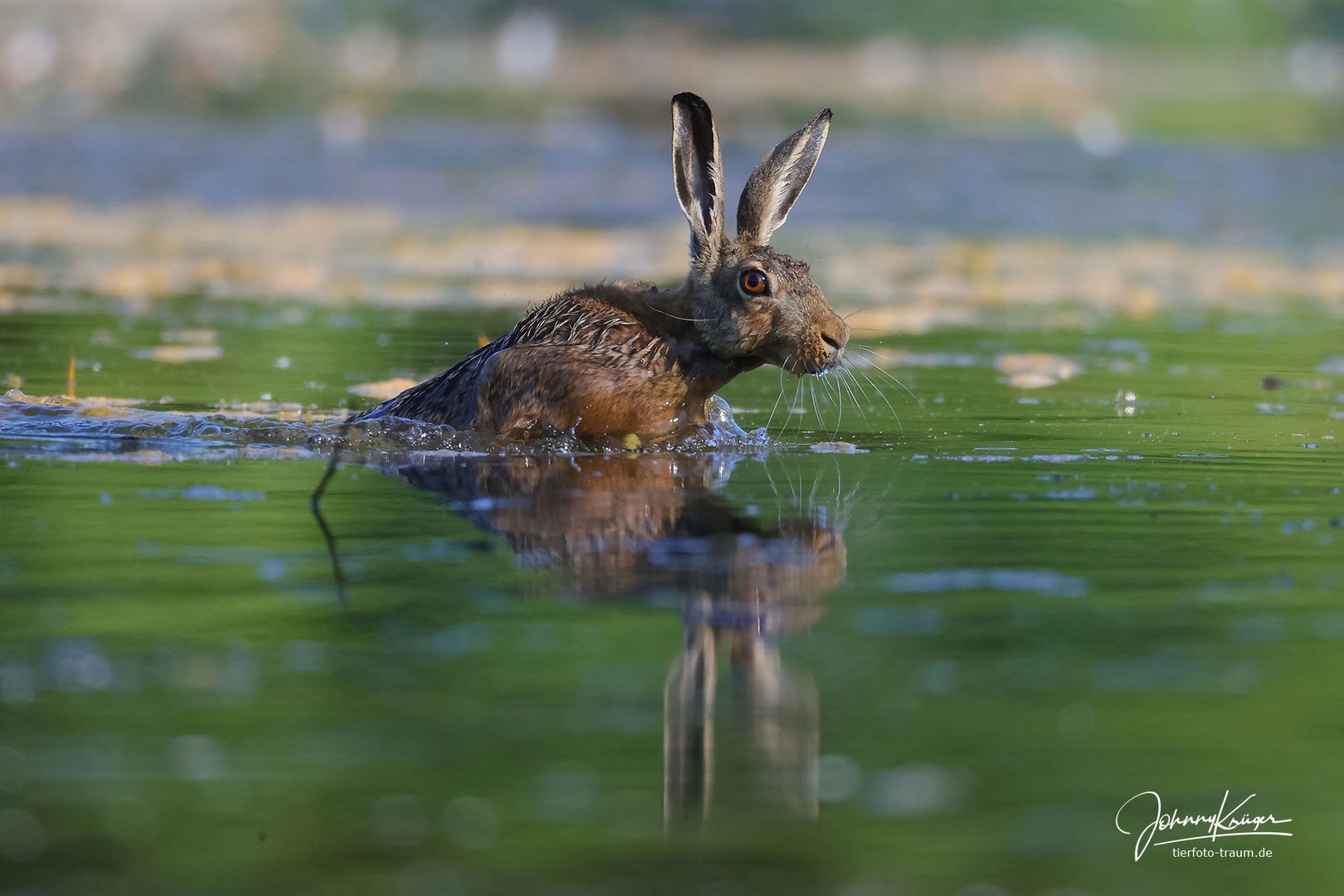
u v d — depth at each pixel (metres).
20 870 5.54
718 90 51.41
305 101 49.47
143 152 41.06
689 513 10.82
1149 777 6.46
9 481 11.45
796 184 13.80
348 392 15.90
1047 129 47.12
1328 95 55.69
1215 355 19.94
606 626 8.23
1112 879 5.70
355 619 8.22
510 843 5.84
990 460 13.05
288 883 5.50
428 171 39.78
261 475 11.94
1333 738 6.83
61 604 8.38
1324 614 8.52
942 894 5.53
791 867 5.71
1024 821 6.10
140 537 9.84
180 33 57.62
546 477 12.02
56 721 6.80
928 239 32.06
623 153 42.91
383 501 11.03
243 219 33.34
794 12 61.34
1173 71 58.91
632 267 27.36
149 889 5.44
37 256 27.06
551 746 6.66
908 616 8.46
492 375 13.33
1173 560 9.62
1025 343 20.75
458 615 8.34
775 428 14.70
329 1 63.62
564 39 58.69
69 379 15.48
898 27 60.81
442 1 64.31
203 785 6.23
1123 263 29.38
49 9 57.53
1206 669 7.66
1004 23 61.84
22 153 40.06
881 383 17.52
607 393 13.19
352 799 6.14
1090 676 7.54
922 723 6.97
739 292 13.04
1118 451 13.46
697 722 6.93
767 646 7.94
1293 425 14.90
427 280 25.64
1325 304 25.12
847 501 11.27
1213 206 36.78
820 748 6.70
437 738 6.70
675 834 5.93
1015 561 9.55
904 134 44.94
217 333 19.91
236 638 7.88
